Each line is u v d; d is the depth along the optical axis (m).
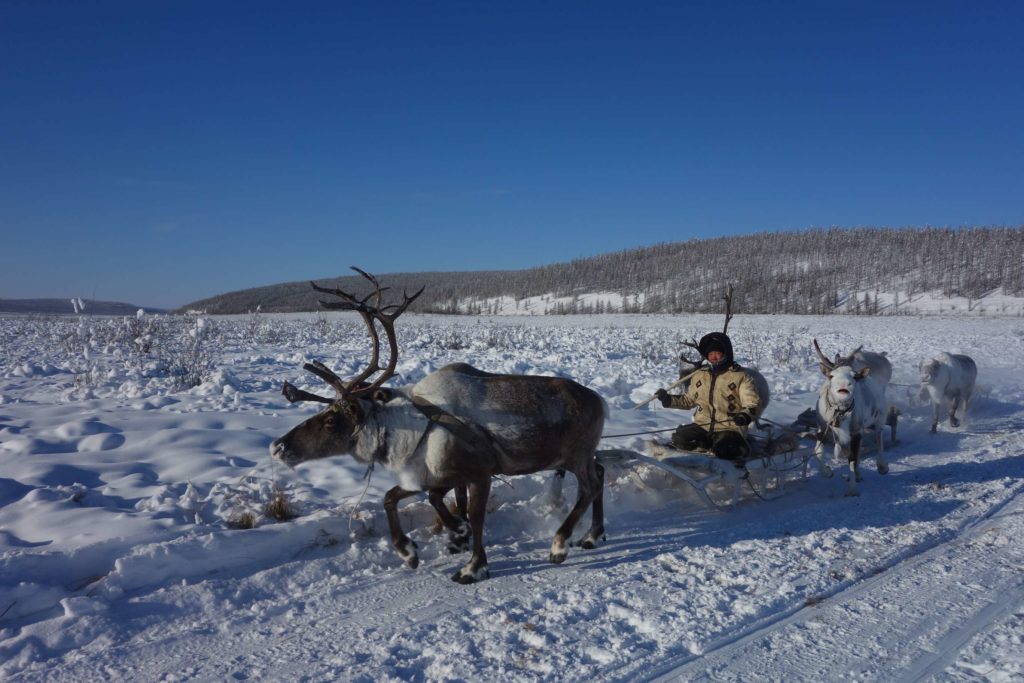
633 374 15.67
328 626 4.63
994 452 9.52
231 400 11.18
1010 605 4.89
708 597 5.02
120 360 15.92
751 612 4.77
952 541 6.24
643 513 7.06
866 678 3.95
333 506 6.34
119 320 25.03
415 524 6.34
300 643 4.39
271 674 4.00
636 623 4.64
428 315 71.69
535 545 6.18
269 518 5.99
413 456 5.56
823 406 7.86
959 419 11.84
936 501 7.35
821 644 4.36
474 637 4.43
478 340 24.73
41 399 11.13
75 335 20.31
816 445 7.90
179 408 10.46
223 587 5.05
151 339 18.20
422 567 5.63
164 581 5.08
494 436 5.62
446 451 5.49
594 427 6.03
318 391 12.20
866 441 10.33
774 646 4.34
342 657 4.20
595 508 6.23
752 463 7.21
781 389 13.93
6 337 21.80
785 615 4.77
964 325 42.47
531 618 4.71
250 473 7.32
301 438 5.57
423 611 4.85
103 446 8.12
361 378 5.71
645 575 5.46
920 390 13.29
